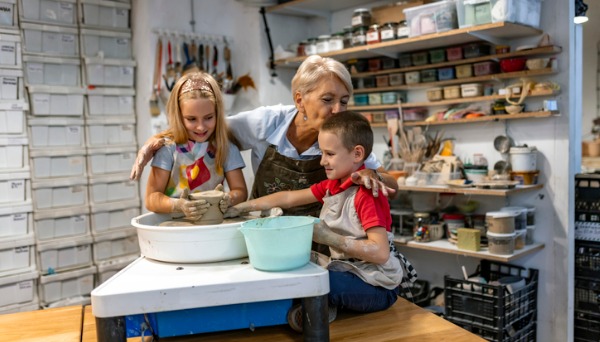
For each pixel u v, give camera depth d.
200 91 1.40
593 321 2.84
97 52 3.41
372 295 1.28
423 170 3.15
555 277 2.91
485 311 2.69
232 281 1.05
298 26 4.04
